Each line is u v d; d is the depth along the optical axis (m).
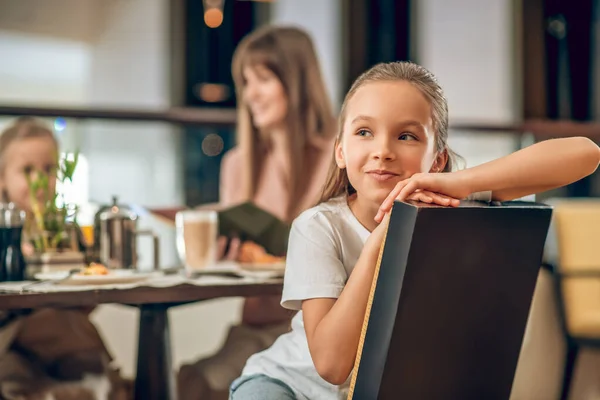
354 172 1.39
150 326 1.97
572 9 5.44
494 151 5.11
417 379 1.20
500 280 1.20
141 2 4.93
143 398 1.96
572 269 3.63
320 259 1.41
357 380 1.22
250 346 2.69
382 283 1.17
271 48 3.00
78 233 2.35
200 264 2.23
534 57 5.42
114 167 4.41
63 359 2.51
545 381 3.51
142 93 4.99
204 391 2.59
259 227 2.46
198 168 4.64
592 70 5.45
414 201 1.21
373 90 1.37
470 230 1.14
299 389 1.47
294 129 3.01
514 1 5.39
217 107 4.99
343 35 5.23
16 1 4.79
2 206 2.14
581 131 5.19
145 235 2.29
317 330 1.31
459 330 1.20
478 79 5.39
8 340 2.32
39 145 2.67
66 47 4.92
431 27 5.34
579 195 5.07
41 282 1.97
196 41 4.96
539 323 3.53
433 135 1.40
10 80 4.84
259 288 1.93
